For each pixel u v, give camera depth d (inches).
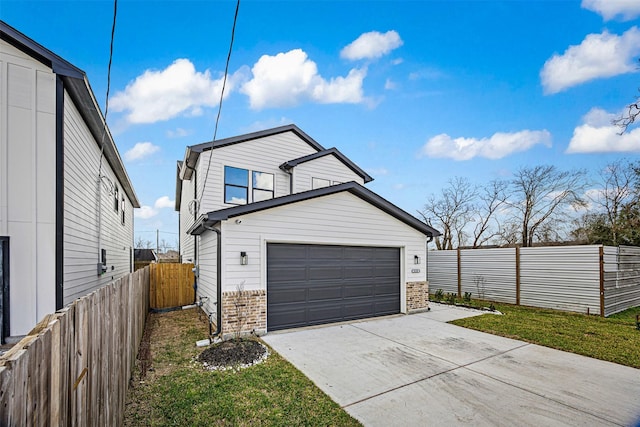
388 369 201.6
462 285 516.7
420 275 393.7
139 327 249.9
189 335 282.7
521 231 845.8
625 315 378.6
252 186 470.3
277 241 296.2
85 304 85.5
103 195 374.3
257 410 150.9
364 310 348.8
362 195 347.3
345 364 209.6
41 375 56.3
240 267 276.4
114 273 453.1
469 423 141.6
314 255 319.3
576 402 160.1
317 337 273.1
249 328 275.0
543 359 221.5
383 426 139.3
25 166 215.3
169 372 195.0
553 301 408.5
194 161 468.1
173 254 1310.3
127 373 165.8
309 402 158.9
